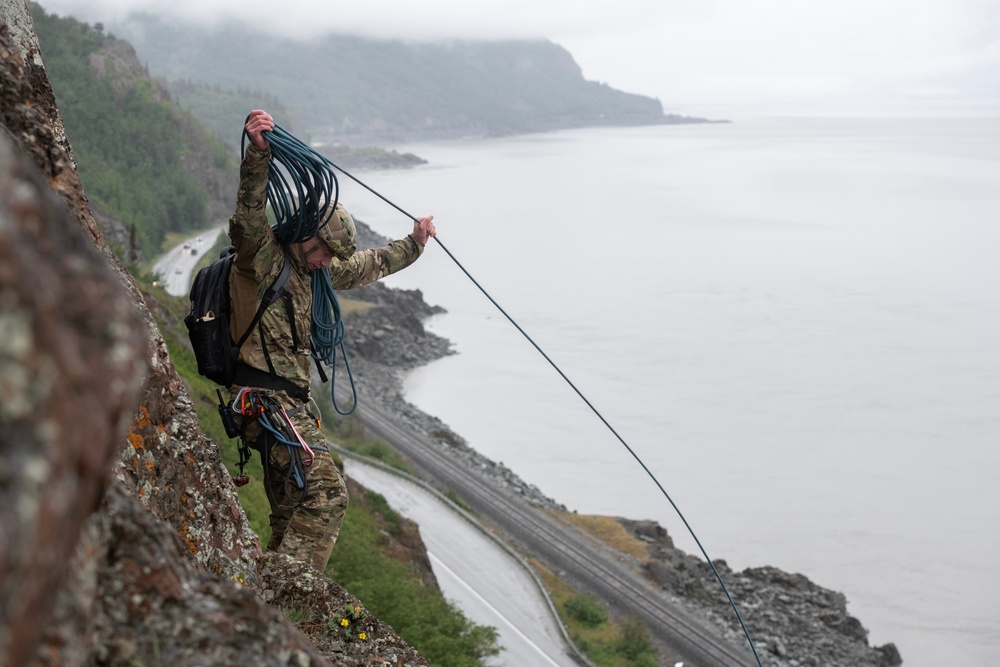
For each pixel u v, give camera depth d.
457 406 134.75
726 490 104.25
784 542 92.06
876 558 88.56
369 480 90.44
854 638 73.56
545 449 116.56
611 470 110.12
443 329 183.88
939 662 71.50
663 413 130.62
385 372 150.50
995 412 131.00
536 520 87.38
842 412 131.50
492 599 68.31
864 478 107.69
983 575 85.00
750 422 127.00
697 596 76.69
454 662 28.73
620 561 79.50
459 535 80.06
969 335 175.38
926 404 135.00
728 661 65.06
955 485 105.81
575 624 66.50
